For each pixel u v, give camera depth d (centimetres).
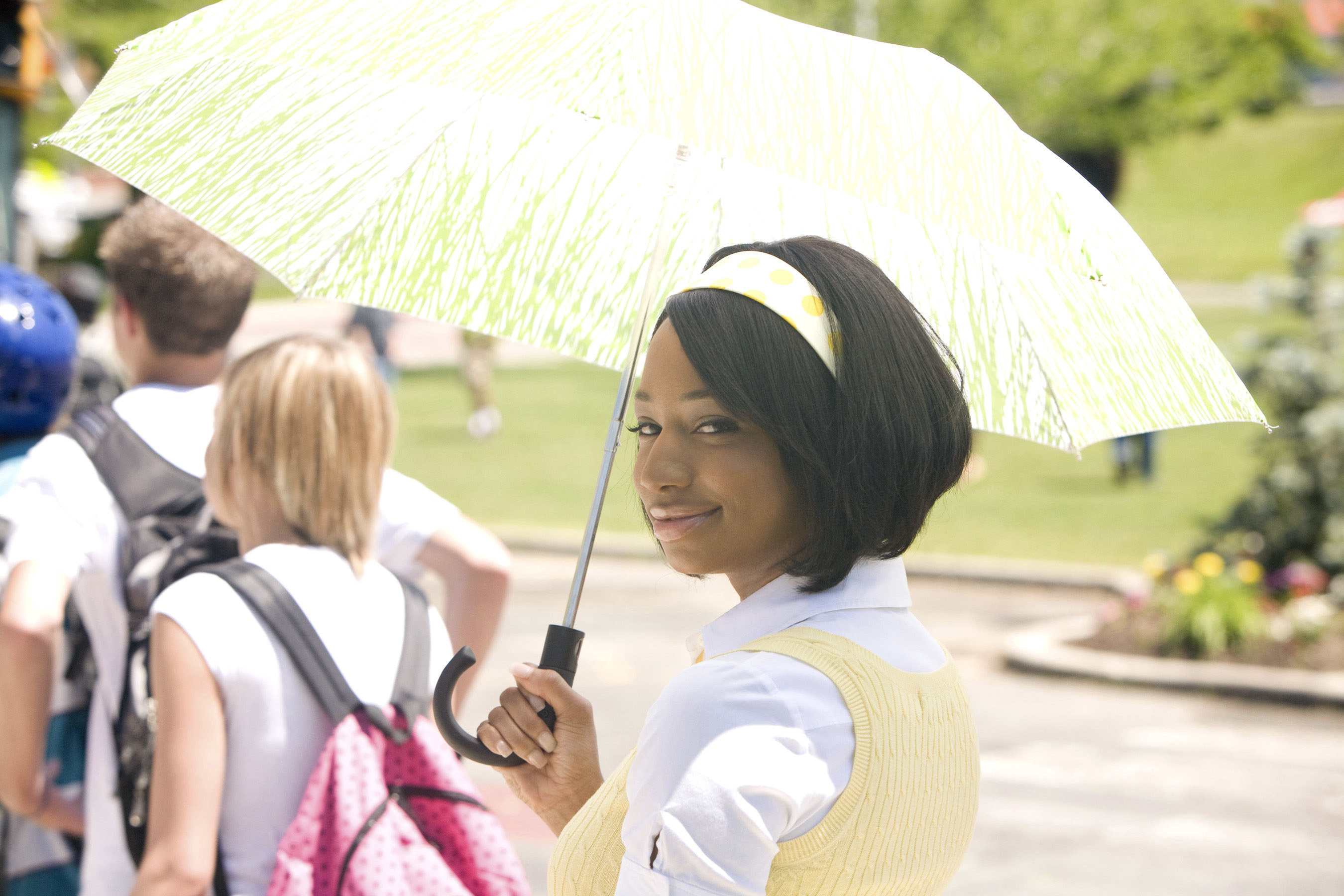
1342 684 1145
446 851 279
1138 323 228
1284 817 835
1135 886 711
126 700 301
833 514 189
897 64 199
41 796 304
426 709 288
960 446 201
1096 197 234
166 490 320
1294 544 1446
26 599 300
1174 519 1903
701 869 167
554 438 2442
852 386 189
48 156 2716
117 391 601
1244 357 1514
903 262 269
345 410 299
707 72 176
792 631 190
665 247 262
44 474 315
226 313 347
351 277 268
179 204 246
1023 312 253
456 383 3108
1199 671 1180
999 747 982
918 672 197
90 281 1218
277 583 281
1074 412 248
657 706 180
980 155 196
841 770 177
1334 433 1426
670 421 195
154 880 261
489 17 188
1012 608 1485
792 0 2764
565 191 288
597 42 173
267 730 272
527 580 1538
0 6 687
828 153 178
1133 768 936
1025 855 752
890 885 184
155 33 220
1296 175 5809
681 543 196
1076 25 2928
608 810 197
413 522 350
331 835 267
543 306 287
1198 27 3141
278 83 268
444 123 279
